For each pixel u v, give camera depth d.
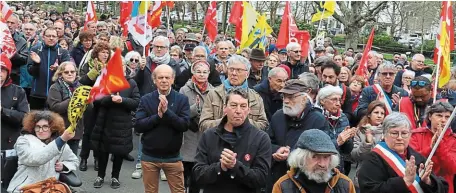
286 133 5.35
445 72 7.53
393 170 4.51
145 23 9.66
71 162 5.49
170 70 6.21
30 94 9.38
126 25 12.99
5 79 6.30
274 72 6.58
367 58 10.63
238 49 12.74
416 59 11.80
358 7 26.97
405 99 6.49
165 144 6.11
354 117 7.72
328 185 4.07
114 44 9.82
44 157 5.04
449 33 7.50
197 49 8.34
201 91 6.86
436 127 5.25
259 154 4.66
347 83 8.84
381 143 4.69
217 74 8.15
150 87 8.83
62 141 5.09
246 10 11.51
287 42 11.45
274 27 33.16
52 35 9.27
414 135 5.39
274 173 5.36
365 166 4.62
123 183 7.95
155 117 6.05
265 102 6.65
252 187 4.57
